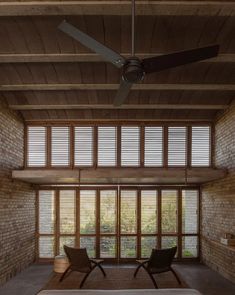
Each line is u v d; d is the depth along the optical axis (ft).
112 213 28.76
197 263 27.94
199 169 25.54
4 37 16.30
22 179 24.63
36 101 23.97
